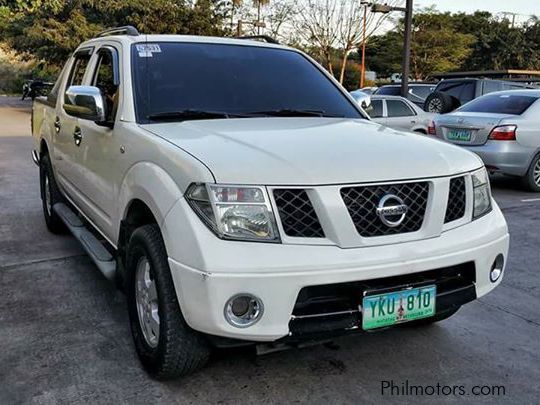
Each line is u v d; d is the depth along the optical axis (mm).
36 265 5008
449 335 3795
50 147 5574
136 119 3580
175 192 2795
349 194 2732
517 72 18094
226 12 26766
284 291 2590
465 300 3068
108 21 26141
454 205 3088
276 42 4789
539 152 8914
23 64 40875
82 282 4605
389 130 3658
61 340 3600
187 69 3998
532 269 5219
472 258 3033
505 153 8680
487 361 3451
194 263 2602
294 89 4215
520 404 3002
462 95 14914
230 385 3113
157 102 3715
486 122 8812
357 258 2682
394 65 43188
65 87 5293
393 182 2822
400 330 3850
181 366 2963
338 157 2863
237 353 3451
